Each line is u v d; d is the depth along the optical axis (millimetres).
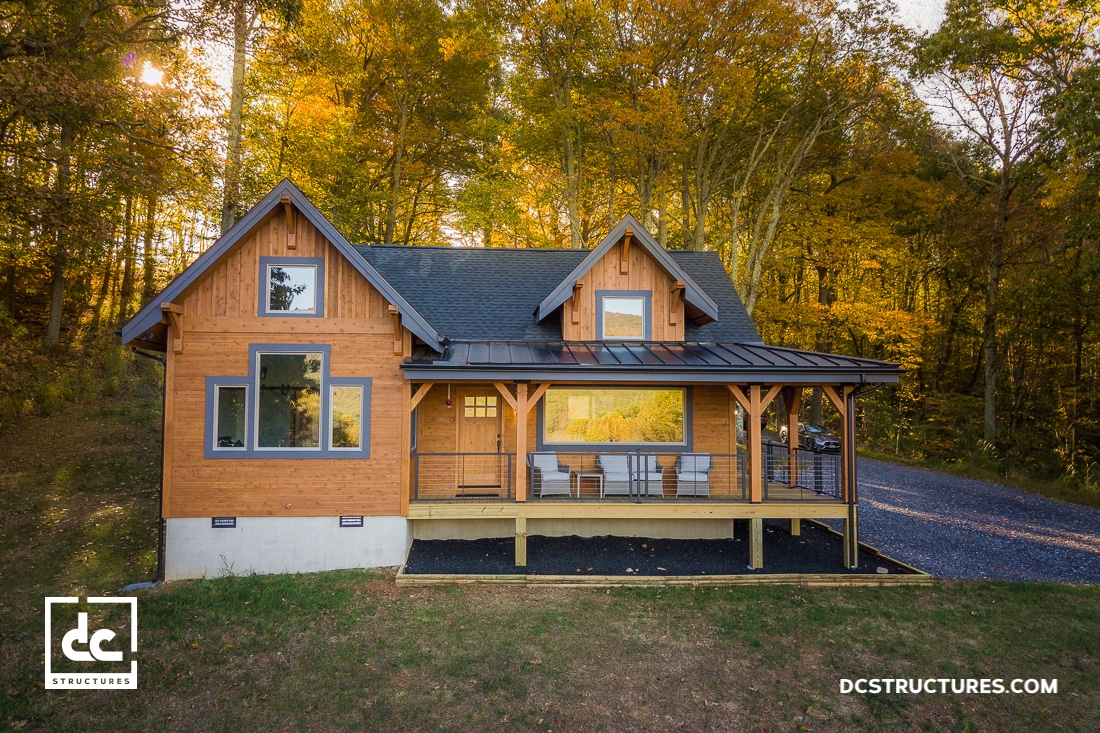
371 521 10578
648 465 11891
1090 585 9867
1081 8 18766
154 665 6930
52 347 21547
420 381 10852
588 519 12133
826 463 12695
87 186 14633
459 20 22234
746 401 10906
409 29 22484
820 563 10867
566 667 7023
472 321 13305
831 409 34094
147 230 22344
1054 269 22797
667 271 12891
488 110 27234
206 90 14875
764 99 22828
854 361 11102
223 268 10500
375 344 10688
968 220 24547
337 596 9031
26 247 17094
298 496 10445
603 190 25422
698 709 6238
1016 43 19609
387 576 10000
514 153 24500
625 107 20078
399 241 28719
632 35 20344
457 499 10930
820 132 23672
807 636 7891
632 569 10375
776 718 6098
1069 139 17031
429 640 7648
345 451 10547
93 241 14773
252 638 7648
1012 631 8055
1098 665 7168
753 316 26500
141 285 29375
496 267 15406
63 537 11141
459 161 26312
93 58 14680
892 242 24391
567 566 10461
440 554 10930
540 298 14305
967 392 31266
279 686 6555
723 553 11336
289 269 10672
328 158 21016
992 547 12094
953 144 26297
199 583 9641
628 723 5992
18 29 12500
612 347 12234
